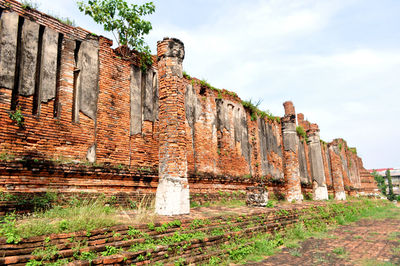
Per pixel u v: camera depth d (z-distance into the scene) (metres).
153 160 11.27
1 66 7.62
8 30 7.88
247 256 7.64
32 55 8.29
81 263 5.01
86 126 9.34
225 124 15.73
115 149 10.00
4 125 7.50
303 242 9.84
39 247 5.00
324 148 28.14
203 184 13.30
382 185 59.00
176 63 9.87
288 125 17.23
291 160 16.72
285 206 12.84
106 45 10.37
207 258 6.85
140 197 10.31
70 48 9.34
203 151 13.84
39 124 8.20
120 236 6.13
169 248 6.46
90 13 10.47
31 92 8.14
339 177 23.02
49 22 8.87
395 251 8.41
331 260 7.43
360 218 17.36
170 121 9.36
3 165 7.14
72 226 5.70
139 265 5.78
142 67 11.51
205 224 8.11
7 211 7.06
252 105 18.06
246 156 16.86
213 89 15.41
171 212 8.52
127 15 10.87
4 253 4.57
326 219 13.99
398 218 17.30
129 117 10.69
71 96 9.12
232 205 12.75
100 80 9.95
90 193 8.91
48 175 8.06
